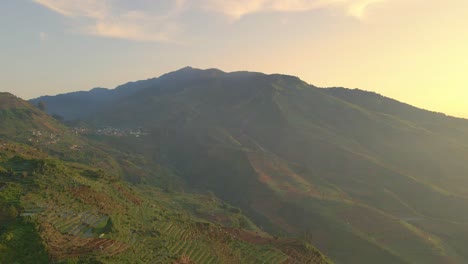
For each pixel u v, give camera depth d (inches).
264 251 4082.2
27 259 2303.2
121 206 3799.2
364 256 6018.7
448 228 7337.6
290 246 4461.1
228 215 6530.5
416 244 6338.6
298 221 7244.1
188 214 6053.2
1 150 4416.8
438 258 5989.2
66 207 3144.7
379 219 7121.1
